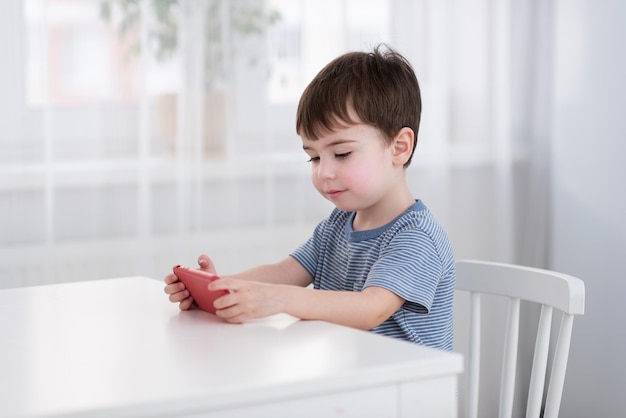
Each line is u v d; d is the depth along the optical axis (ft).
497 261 9.71
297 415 2.88
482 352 9.68
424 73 9.24
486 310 9.68
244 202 8.54
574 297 4.77
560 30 9.61
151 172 8.06
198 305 4.12
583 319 9.45
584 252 9.51
